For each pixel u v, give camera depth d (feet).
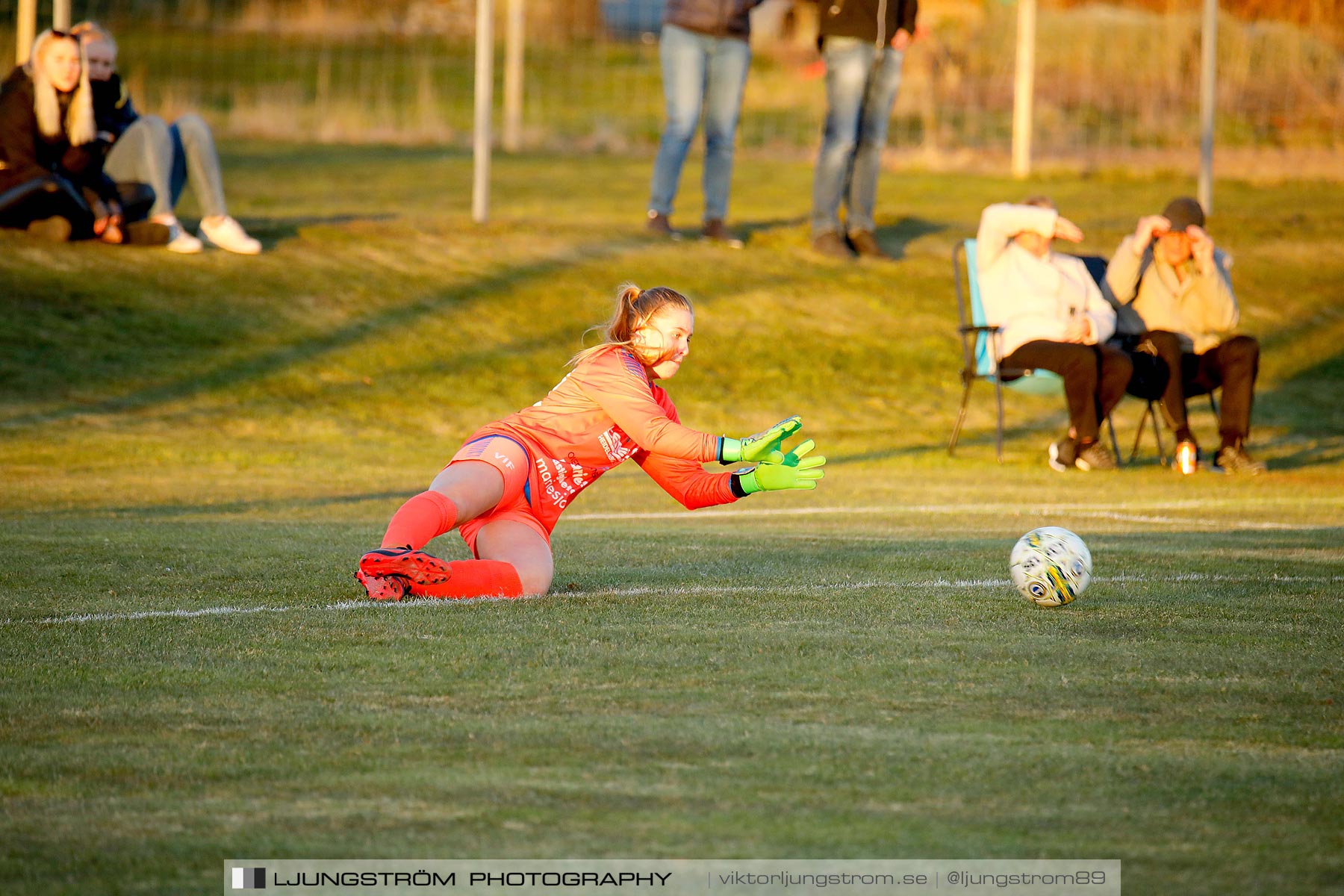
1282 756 29.48
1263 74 259.39
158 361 117.50
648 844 24.29
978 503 83.71
